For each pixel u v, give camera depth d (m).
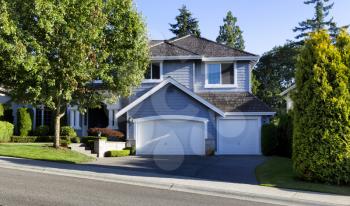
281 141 25.94
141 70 22.97
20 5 19.19
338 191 13.00
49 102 20.52
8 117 31.81
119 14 21.64
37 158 19.45
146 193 12.26
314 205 11.45
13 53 18.41
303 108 14.76
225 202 11.39
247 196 12.43
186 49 29.11
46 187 12.28
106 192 12.02
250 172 17.66
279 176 15.77
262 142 26.20
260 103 27.59
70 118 31.86
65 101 22.89
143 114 26.11
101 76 20.95
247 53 29.08
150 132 26.06
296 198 11.80
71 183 13.38
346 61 14.51
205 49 30.06
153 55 28.12
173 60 28.62
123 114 26.48
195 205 10.75
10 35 18.72
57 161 19.17
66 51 19.58
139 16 22.17
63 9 19.25
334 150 14.10
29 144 25.03
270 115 27.17
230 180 15.23
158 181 14.20
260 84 59.78
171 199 11.45
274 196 12.06
